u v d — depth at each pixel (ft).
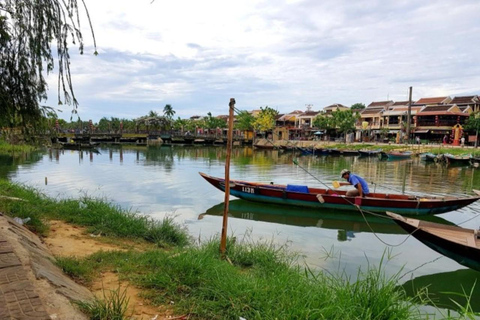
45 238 21.54
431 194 55.83
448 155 110.83
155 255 18.40
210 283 14.69
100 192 50.75
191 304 13.05
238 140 209.26
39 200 32.30
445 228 27.07
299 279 16.26
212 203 45.75
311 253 27.86
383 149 149.38
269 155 141.69
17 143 25.11
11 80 22.65
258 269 20.35
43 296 10.27
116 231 25.40
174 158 116.26
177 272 15.56
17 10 20.94
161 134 205.26
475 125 140.46
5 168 78.43
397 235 34.12
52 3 21.17
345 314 12.23
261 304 13.14
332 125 188.03
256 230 34.53
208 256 18.11
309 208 43.09
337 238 32.53
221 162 104.99
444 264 26.35
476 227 37.35
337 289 14.61
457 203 39.29
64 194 47.78
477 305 20.51
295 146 161.48
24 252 13.43
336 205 41.70
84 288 13.64
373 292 13.47
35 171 73.67
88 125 207.92
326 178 73.26
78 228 25.07
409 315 12.94
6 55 22.08
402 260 27.02
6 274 11.34
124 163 94.73
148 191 52.65
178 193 51.52
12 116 22.95
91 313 10.53
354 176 42.34
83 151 137.90
